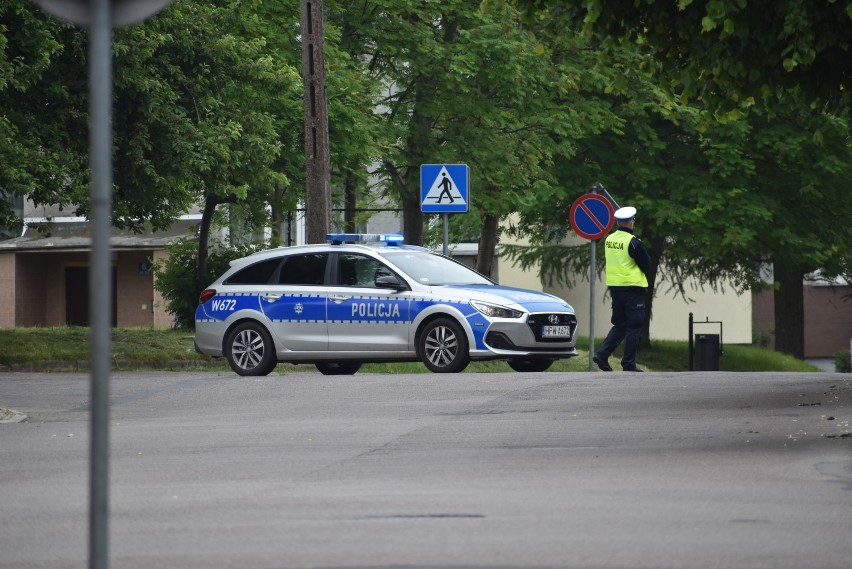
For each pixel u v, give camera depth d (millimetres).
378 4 86500
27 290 143375
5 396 45125
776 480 24891
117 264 140625
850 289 138750
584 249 112688
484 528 20234
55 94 67938
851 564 17641
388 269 53875
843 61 34969
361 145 84000
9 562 18453
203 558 18344
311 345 54375
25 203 142375
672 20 35344
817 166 105562
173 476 26484
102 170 12891
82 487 25453
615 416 35344
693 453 28578
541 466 27016
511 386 43375
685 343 122812
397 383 44969
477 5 90312
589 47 93562
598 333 147875
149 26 70000
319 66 64938
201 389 44969
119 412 39375
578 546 18781
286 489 24547
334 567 17547
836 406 36438
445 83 88062
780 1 32656
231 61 74188
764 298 171000
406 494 23656
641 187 102812
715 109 37656
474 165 90125
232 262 56844
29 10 65062
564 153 95188
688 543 19000
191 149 70375
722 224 103562
